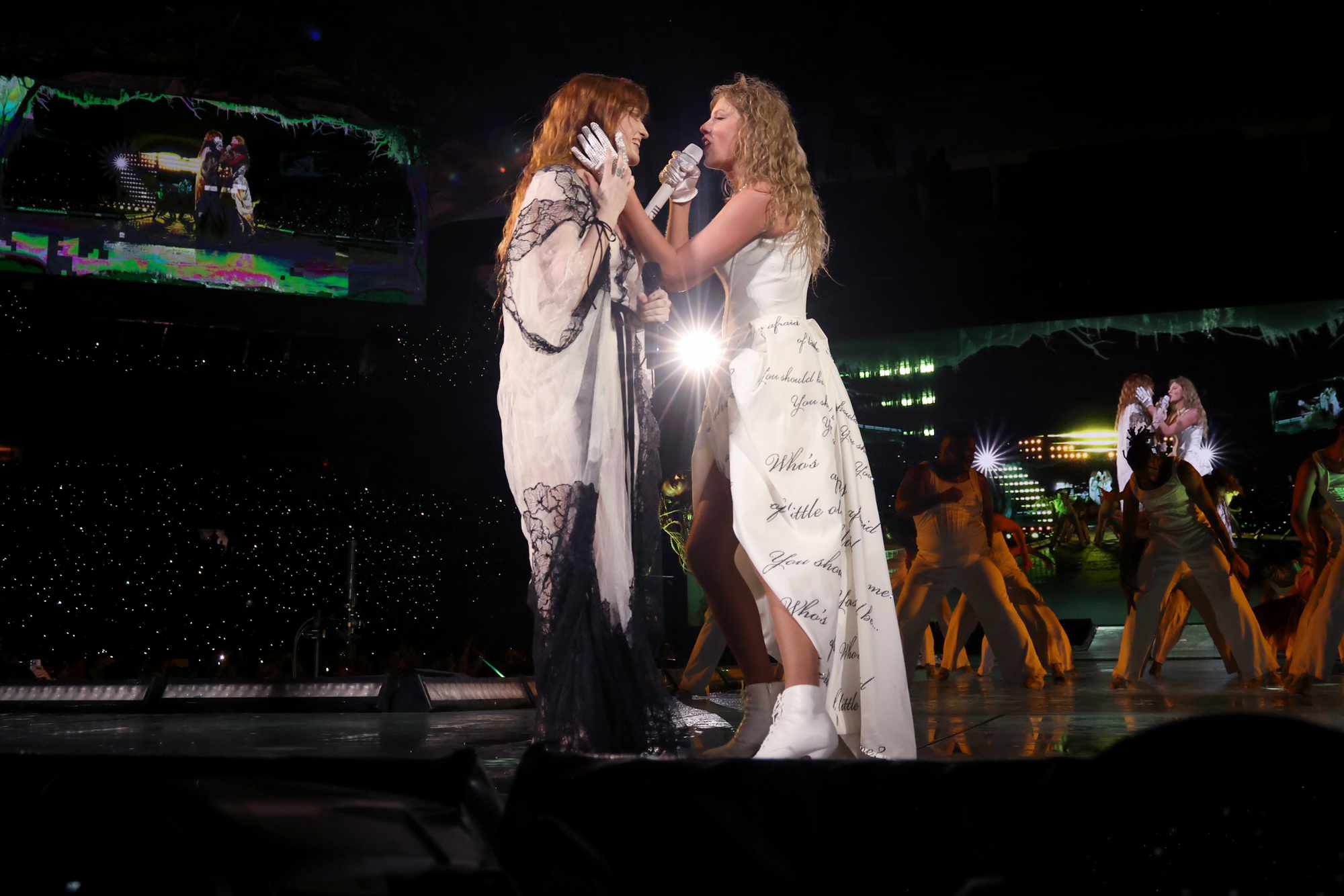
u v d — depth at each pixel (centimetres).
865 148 1280
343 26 1106
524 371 257
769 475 254
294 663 973
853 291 1429
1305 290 1301
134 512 1266
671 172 281
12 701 589
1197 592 852
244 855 126
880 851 120
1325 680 697
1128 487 721
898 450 1537
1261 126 1270
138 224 1162
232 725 456
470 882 121
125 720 502
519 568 1416
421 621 1348
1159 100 1223
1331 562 608
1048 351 1536
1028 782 113
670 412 673
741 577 277
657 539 268
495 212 1430
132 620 1234
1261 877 100
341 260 1237
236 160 1188
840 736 257
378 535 1355
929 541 756
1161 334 1509
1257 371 1479
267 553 1307
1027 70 1183
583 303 256
